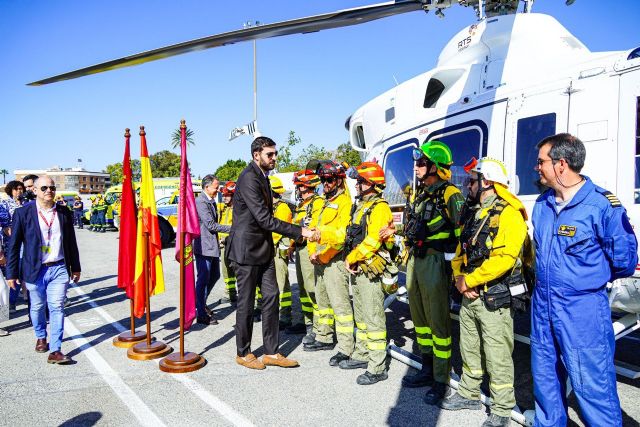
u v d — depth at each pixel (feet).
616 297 10.74
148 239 16.31
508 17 15.72
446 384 12.00
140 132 16.02
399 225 17.84
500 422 10.32
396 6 10.58
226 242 14.61
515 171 13.15
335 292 14.69
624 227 8.23
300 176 18.33
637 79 10.73
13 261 15.67
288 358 15.58
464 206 11.08
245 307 14.42
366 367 14.47
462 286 10.42
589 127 11.48
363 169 13.15
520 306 10.03
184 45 10.93
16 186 23.80
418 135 17.07
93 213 85.61
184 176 15.11
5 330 18.98
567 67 12.55
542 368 9.14
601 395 8.44
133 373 14.26
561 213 8.75
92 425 10.93
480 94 14.79
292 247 18.60
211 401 12.19
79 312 22.94
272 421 11.07
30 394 12.71
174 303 24.57
